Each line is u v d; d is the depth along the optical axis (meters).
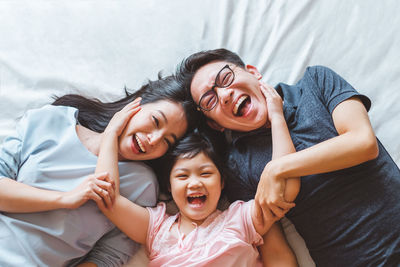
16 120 1.36
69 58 1.44
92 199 1.13
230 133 1.30
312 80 1.18
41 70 1.42
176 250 1.09
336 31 1.41
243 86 1.17
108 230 1.16
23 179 1.12
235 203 1.16
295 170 1.03
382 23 1.41
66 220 1.09
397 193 1.06
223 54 1.25
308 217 1.12
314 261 1.16
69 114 1.23
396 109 1.32
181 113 1.19
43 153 1.15
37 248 1.07
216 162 1.17
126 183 1.19
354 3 1.44
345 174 1.08
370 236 1.05
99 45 1.46
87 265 1.14
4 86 1.39
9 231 1.08
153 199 1.22
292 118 1.17
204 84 1.18
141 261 1.19
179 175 1.14
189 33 1.46
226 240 1.07
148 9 1.50
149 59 1.44
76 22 1.48
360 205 1.06
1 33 1.46
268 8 1.46
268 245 1.15
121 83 1.42
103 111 1.33
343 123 1.05
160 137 1.14
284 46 1.41
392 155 1.29
